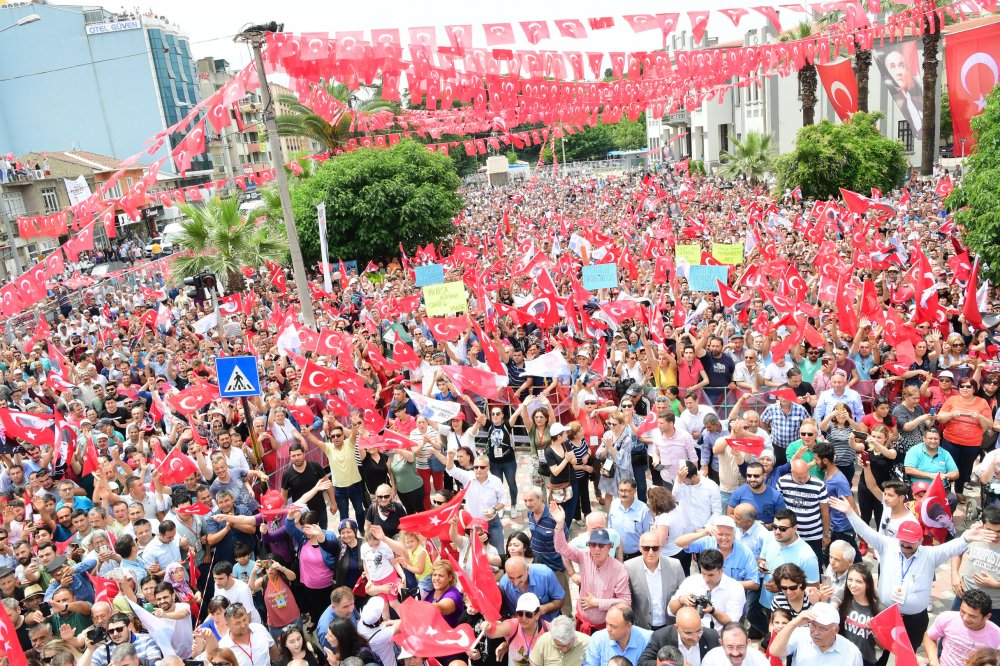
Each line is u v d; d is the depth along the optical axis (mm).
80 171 54969
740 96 64312
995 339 11695
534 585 7062
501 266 22797
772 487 8219
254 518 8906
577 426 9680
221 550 8930
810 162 33438
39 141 71000
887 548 6867
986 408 9578
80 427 12039
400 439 10125
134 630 7512
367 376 14203
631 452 10164
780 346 11750
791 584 6215
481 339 12953
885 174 33469
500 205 52656
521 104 15727
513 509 11492
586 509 10852
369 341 14938
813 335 11695
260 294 27297
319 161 38375
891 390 11016
